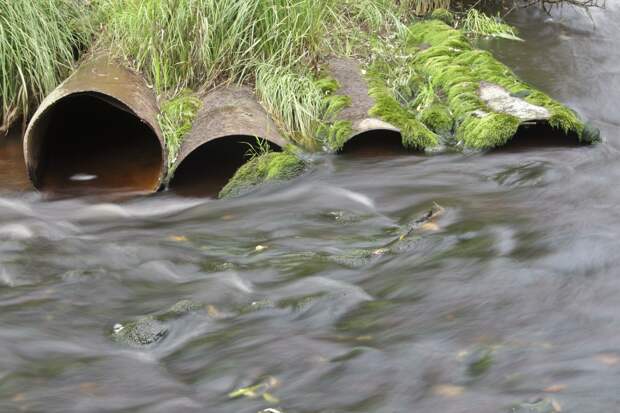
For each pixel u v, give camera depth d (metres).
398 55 12.81
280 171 10.05
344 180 10.10
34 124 10.17
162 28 11.48
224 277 8.01
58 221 9.41
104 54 11.78
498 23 14.85
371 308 7.38
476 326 7.06
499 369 6.50
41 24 11.73
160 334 7.08
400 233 8.83
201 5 11.38
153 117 10.57
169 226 9.27
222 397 6.33
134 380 6.54
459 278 7.78
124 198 9.97
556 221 8.79
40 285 7.98
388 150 10.77
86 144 11.12
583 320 7.09
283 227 9.13
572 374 6.43
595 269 7.86
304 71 11.70
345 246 8.62
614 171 10.05
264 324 7.22
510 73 12.21
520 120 10.66
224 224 9.27
